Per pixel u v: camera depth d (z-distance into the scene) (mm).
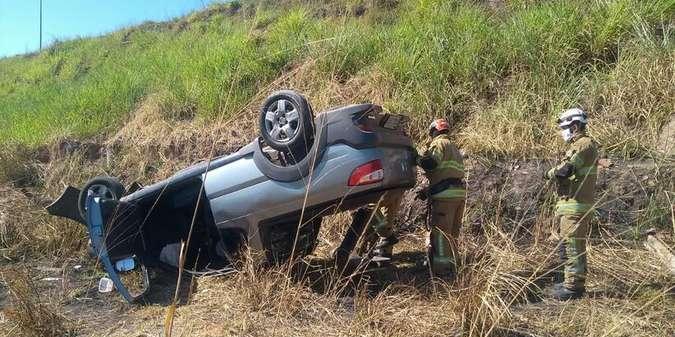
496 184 6777
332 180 5020
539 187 6547
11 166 9039
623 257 5645
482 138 7180
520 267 5367
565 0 8602
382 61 8805
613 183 6352
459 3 9961
